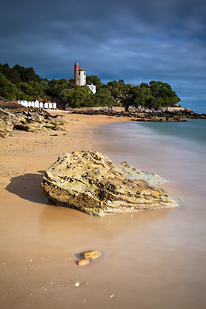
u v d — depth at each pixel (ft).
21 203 23.32
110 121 227.61
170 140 84.74
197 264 14.23
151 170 38.22
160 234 18.21
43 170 34.71
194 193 28.07
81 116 270.67
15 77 423.23
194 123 246.88
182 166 41.60
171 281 12.64
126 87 590.55
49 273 13.07
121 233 18.29
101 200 22.00
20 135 76.07
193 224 20.13
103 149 56.44
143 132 117.08
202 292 11.87
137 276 13.00
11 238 16.83
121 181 24.29
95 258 14.61
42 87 468.34
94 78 587.27
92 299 11.24
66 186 22.95
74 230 18.56
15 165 36.40
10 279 12.46
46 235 17.51
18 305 10.76
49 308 10.66
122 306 10.87
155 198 23.44
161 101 543.80
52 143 61.57
